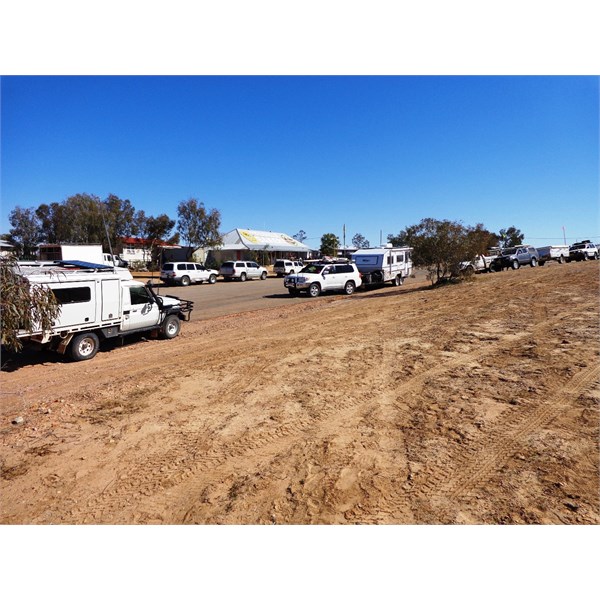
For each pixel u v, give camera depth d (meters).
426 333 9.73
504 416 4.88
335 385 6.42
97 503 3.61
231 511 3.42
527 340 8.18
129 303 10.02
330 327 11.66
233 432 4.92
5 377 7.79
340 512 3.34
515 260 32.47
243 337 10.92
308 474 3.92
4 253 4.93
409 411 5.25
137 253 53.81
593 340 7.71
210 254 48.31
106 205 47.16
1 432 5.16
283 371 7.36
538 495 3.40
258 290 26.09
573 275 20.33
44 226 48.81
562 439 4.26
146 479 3.97
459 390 5.82
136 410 5.77
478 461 3.96
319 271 21.73
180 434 4.93
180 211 42.44
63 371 8.16
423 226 21.42
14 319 4.91
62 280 8.57
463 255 20.59
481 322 10.45
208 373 7.50
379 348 8.59
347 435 4.70
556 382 5.79
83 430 5.15
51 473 4.14
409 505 3.38
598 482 3.53
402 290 21.62
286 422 5.14
